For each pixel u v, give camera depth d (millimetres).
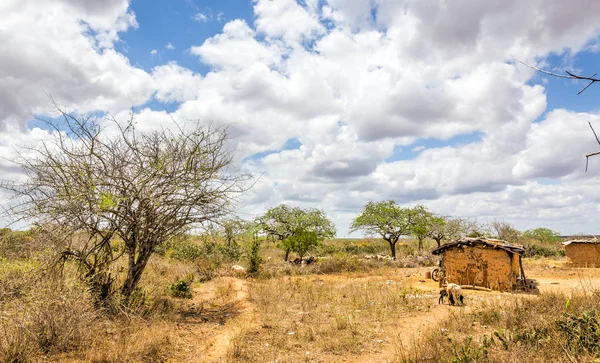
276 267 27062
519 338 7914
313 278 23344
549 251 36469
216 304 13805
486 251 18406
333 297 15570
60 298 8297
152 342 8391
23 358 6723
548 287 17766
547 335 7699
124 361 7312
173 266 20312
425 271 23750
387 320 11430
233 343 8820
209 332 10055
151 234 11383
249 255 24297
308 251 34219
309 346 9062
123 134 10758
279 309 12828
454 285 13727
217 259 25000
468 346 7434
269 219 34344
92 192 10070
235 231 12734
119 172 10617
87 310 8820
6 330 7062
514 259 18281
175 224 11500
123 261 13008
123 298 10492
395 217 35094
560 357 6543
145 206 10844
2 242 10148
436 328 9977
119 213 10508
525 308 10820
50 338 7586
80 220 10000
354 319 11375
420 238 36375
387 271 26109
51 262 9797
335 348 8867
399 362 7707
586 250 26062
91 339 8078
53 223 9820
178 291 14789
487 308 11938
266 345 9055
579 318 7836
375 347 8984
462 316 11117
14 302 8305
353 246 42438
